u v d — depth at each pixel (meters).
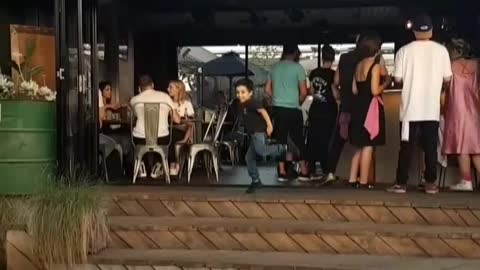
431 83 4.88
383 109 5.26
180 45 11.32
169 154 6.38
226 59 11.21
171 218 4.65
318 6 9.84
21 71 5.71
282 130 5.75
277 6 9.91
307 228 4.22
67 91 5.13
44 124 4.92
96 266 4.00
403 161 4.97
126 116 7.11
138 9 9.84
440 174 5.47
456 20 9.14
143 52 10.46
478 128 5.15
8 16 6.66
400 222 4.45
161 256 4.07
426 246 4.09
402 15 9.51
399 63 4.99
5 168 4.76
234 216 4.66
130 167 6.67
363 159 5.28
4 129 4.77
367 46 5.24
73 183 4.51
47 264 4.02
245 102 5.17
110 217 4.67
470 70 5.14
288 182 5.77
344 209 4.52
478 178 5.34
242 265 3.84
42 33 6.59
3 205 4.36
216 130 6.77
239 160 8.28
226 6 9.96
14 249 4.19
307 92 5.82
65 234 3.96
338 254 4.14
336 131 5.64
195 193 4.89
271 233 4.24
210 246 4.30
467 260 3.99
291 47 5.87
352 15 9.80
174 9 10.00
